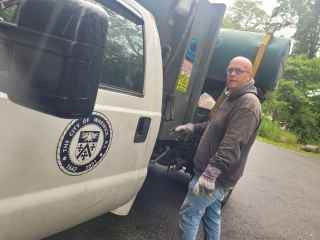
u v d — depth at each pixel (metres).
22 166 1.28
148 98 2.01
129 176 2.01
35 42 0.89
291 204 4.89
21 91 0.92
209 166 1.90
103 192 1.77
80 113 0.93
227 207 4.09
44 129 1.32
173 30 2.76
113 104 1.69
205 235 2.37
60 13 0.87
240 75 2.10
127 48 1.81
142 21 1.94
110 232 2.68
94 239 2.50
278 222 3.96
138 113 1.90
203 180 1.90
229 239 3.15
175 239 2.86
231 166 2.07
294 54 27.48
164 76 2.80
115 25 1.71
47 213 1.44
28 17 0.91
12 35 0.93
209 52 3.15
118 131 1.75
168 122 2.82
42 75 0.89
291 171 8.04
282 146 15.74
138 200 3.54
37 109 0.91
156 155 2.98
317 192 6.14
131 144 1.91
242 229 3.47
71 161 1.49
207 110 3.43
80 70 0.89
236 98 2.07
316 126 18.42
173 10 2.62
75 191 1.56
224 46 3.84
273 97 20.34
